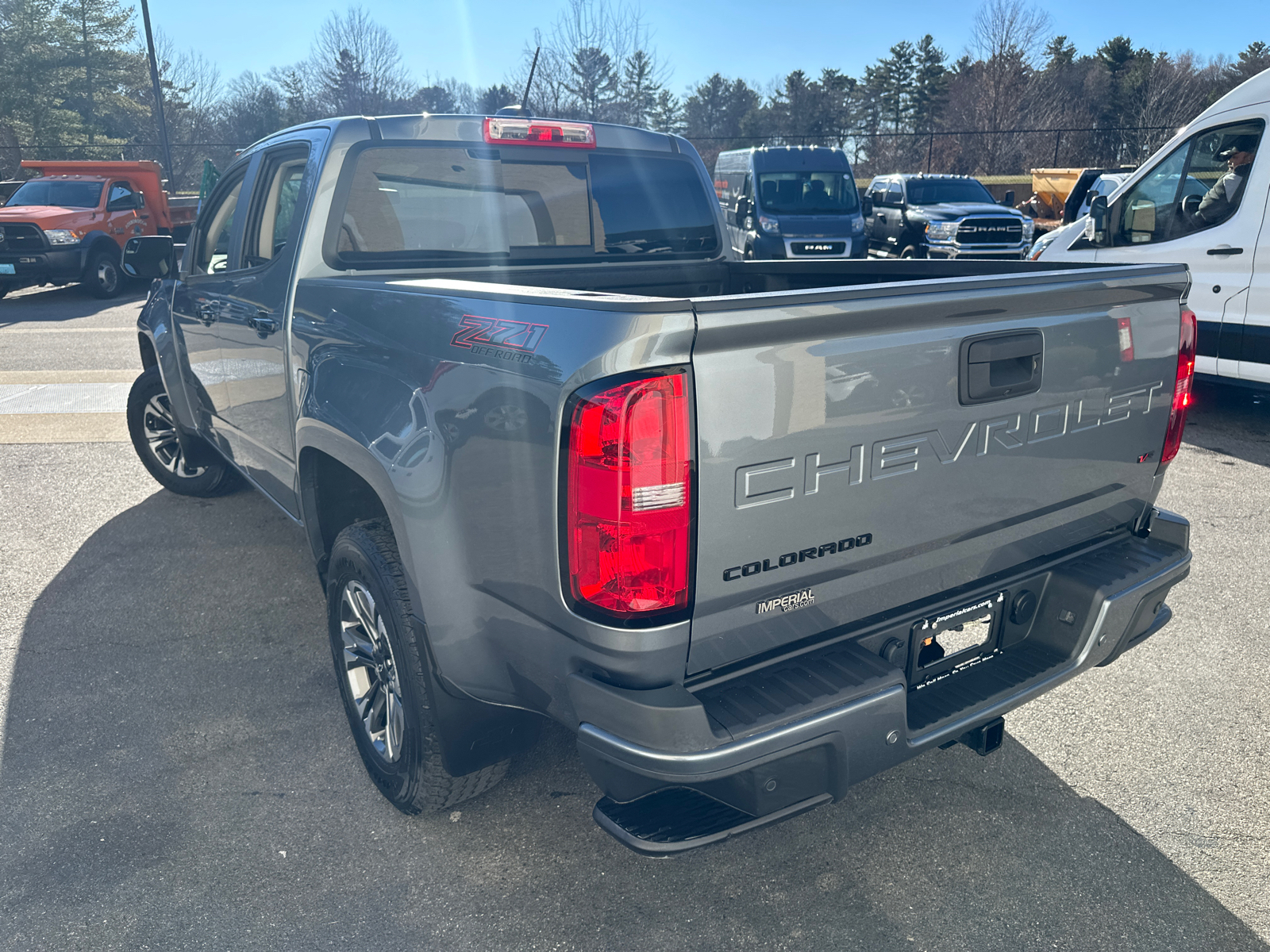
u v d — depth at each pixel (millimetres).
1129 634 2471
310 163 3035
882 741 1958
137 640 3725
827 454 1864
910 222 17062
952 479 2100
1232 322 6613
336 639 2807
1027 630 2508
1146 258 7148
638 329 1637
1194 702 3262
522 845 2539
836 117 62844
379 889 2375
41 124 46438
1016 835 2576
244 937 2217
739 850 2520
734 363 1708
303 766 2904
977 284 2002
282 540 4746
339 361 2580
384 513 3023
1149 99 47406
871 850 2516
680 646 1806
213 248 3926
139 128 52469
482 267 3305
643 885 2387
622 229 3697
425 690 2340
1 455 6262
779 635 1955
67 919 2271
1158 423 2592
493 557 1996
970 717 2146
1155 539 2674
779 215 15023
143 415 5180
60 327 12016
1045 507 2354
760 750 1782
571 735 3064
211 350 3844
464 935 2227
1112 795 2750
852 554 1982
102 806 2701
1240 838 2562
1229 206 6590
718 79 74375
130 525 4973
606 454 1675
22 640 3725
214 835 2578
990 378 2096
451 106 48312
